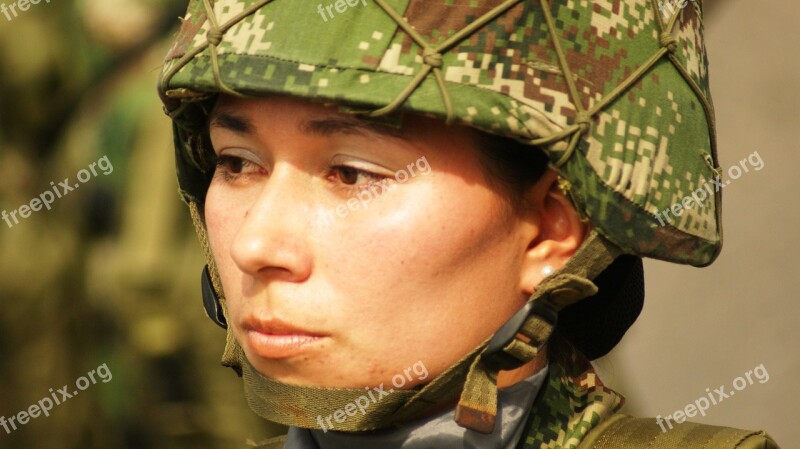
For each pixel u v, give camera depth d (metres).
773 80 13.32
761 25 13.69
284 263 4.29
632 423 4.86
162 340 10.05
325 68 4.11
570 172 4.30
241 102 4.40
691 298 12.65
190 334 10.08
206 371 10.10
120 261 10.26
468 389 4.37
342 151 4.27
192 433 10.09
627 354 12.42
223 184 4.66
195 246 10.27
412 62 4.12
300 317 4.32
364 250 4.28
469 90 4.13
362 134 4.22
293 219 4.32
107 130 10.63
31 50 11.22
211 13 4.41
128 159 10.47
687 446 4.65
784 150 12.96
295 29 4.19
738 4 13.88
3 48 11.20
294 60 4.14
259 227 4.30
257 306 4.39
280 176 4.35
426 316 4.35
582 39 4.35
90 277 10.81
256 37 4.24
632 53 4.48
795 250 12.46
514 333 4.36
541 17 4.27
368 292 4.30
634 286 5.18
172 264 10.14
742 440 4.65
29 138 11.45
